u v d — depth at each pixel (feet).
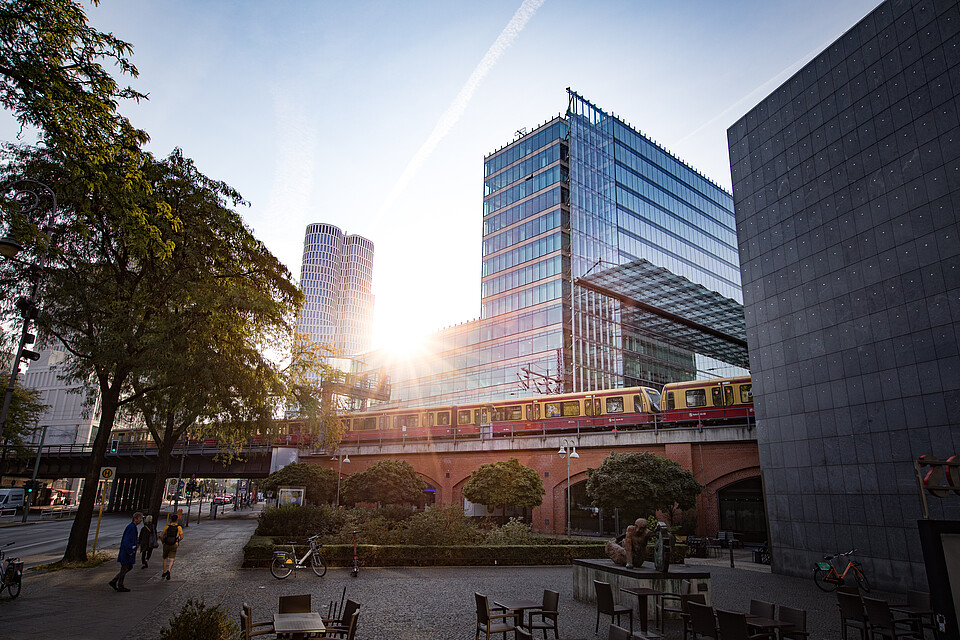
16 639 31.30
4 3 32.07
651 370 216.13
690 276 248.93
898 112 60.75
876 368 59.88
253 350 67.62
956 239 53.67
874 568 57.47
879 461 58.34
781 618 30.86
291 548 61.62
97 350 58.49
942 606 21.91
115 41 36.68
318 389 104.32
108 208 46.55
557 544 74.38
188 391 61.98
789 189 74.08
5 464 179.63
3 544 91.40
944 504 52.29
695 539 89.25
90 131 36.40
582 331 200.95
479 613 32.01
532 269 215.10
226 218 65.57
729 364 263.70
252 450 165.17
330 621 27.27
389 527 87.61
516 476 108.47
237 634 24.44
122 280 62.49
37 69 32.63
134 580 52.95
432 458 138.51
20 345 51.47
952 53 55.98
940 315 54.24
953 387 52.37
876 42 63.98
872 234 62.13
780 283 73.82
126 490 227.81
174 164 63.57
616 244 217.56
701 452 102.01
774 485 70.69
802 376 68.69
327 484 142.82
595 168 222.89
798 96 74.18
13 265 56.49
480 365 225.56
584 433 117.29
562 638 33.22
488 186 247.91
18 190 49.47
